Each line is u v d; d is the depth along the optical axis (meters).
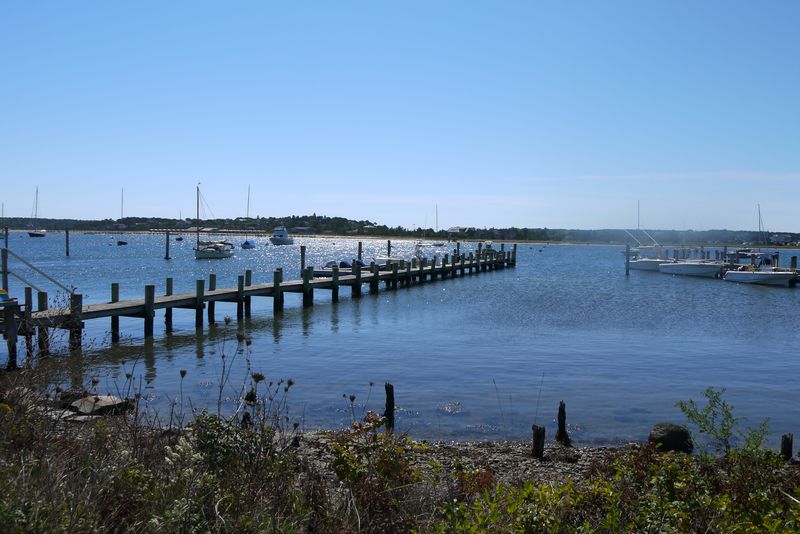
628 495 5.71
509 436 12.18
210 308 25.14
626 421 13.23
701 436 12.08
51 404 7.86
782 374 17.77
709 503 5.42
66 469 5.27
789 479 6.59
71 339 16.69
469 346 21.39
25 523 4.09
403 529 5.36
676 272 56.47
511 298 36.84
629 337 23.58
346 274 40.88
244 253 99.19
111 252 90.06
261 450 6.11
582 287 44.50
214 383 15.51
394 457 6.32
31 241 126.31
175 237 155.25
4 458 5.33
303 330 24.53
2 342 19.30
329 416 12.97
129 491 5.02
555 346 21.53
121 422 7.39
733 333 24.78
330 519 5.30
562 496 5.58
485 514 5.02
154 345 20.77
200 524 4.62
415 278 48.59
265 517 5.00
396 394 15.02
